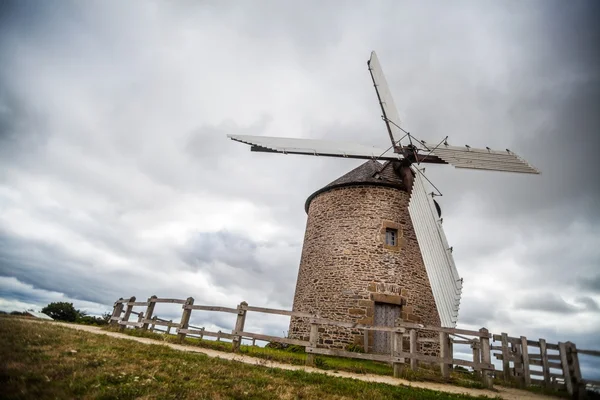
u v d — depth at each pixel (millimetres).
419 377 8195
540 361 9234
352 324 8531
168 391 4730
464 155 15164
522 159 14852
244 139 14203
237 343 8656
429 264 12414
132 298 11180
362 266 13328
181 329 9273
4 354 5223
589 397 8289
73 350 6000
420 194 13758
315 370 7684
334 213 14867
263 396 5070
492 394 7539
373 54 16922
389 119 16078
